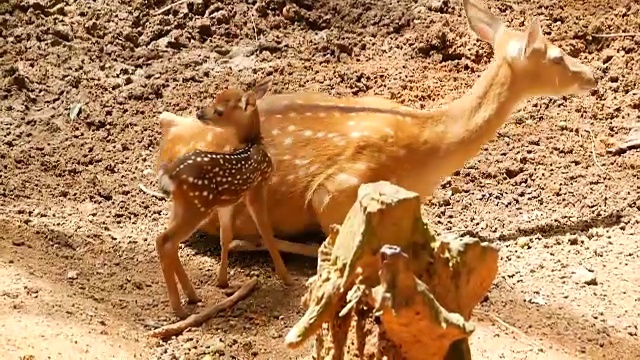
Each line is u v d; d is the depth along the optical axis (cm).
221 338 586
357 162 700
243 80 978
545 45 747
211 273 684
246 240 717
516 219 782
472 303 412
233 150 632
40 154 848
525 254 719
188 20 1070
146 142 880
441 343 379
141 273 673
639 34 1051
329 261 409
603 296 654
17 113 902
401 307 362
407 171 717
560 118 943
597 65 1020
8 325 528
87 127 897
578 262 703
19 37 1009
